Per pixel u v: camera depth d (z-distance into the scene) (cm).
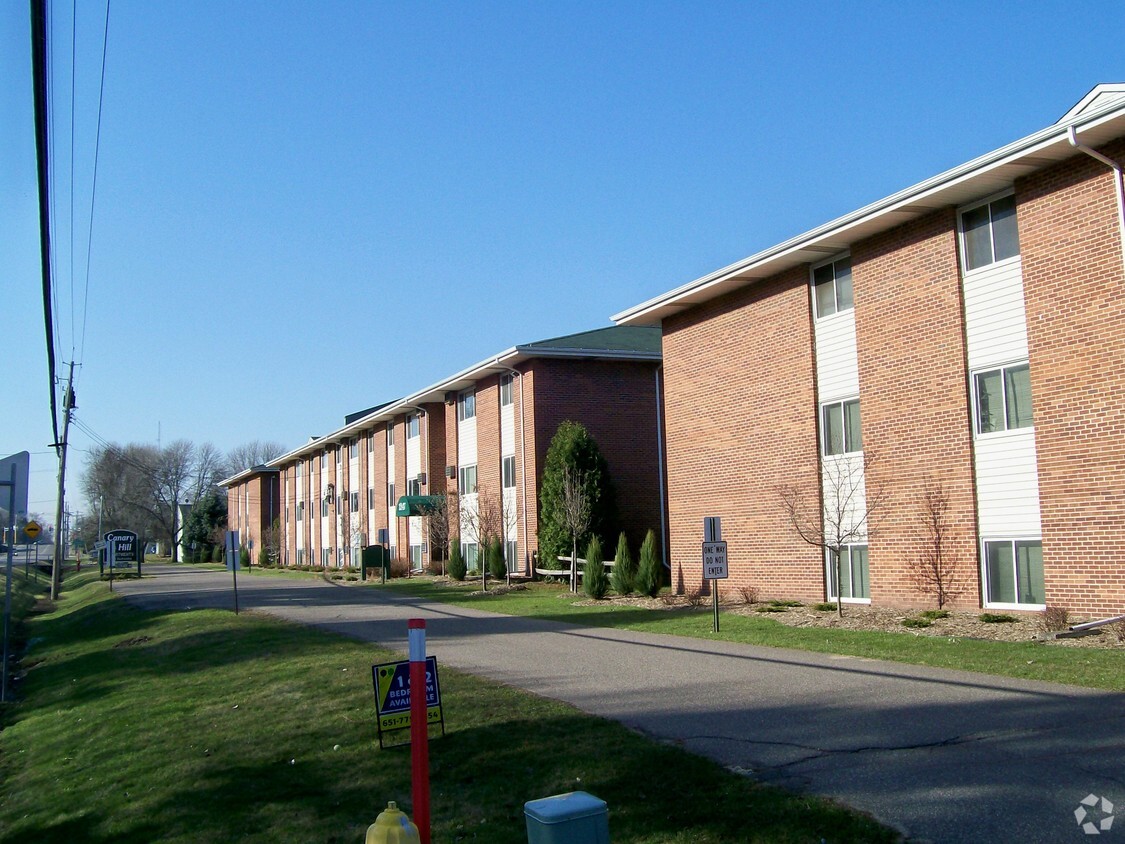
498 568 3525
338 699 1161
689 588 2556
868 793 702
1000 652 1342
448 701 1084
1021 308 1727
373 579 4406
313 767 896
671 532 2644
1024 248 1698
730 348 2439
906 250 1945
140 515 11700
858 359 2058
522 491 3512
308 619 2236
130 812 852
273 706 1166
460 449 4106
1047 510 1645
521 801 746
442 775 830
